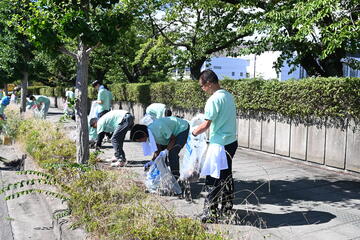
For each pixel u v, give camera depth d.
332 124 6.29
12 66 12.73
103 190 3.88
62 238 3.33
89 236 3.09
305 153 6.89
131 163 6.85
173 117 5.08
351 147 5.95
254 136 8.31
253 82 8.08
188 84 10.43
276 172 6.15
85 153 5.09
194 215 3.73
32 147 6.37
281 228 3.55
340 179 5.63
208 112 3.55
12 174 6.39
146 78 20.89
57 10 4.51
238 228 3.47
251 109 8.34
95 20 4.71
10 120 9.76
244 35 10.48
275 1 7.39
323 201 4.45
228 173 3.71
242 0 8.51
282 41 7.56
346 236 3.37
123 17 4.98
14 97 19.58
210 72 3.72
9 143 9.16
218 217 3.60
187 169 4.35
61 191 4.09
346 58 8.52
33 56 13.36
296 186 5.19
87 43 4.65
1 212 4.57
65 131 8.02
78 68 5.04
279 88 7.30
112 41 4.83
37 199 5.01
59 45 4.89
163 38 11.69
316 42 7.76
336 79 6.05
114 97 16.38
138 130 4.88
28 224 4.14
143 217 3.13
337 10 5.38
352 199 4.53
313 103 6.56
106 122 6.58
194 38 11.83
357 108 5.77
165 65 13.57
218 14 11.23
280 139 7.52
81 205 3.55
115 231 2.90
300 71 17.22
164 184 4.61
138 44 16.45
